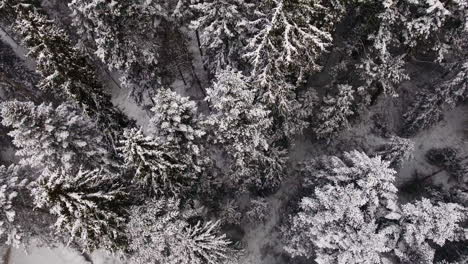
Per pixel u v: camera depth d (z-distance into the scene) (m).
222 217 24.38
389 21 20.17
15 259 26.86
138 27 22.27
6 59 30.56
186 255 18.33
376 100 29.84
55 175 14.07
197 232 18.70
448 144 28.97
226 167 26.38
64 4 31.64
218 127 19.12
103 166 22.09
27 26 15.63
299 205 21.98
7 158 29.52
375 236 17.88
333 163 21.36
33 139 19.00
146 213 17.89
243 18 20.73
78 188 14.87
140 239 18.16
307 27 17.09
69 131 20.33
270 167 23.56
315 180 22.73
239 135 18.97
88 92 18.78
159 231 18.03
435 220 18.14
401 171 28.41
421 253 18.34
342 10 20.12
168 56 26.64
